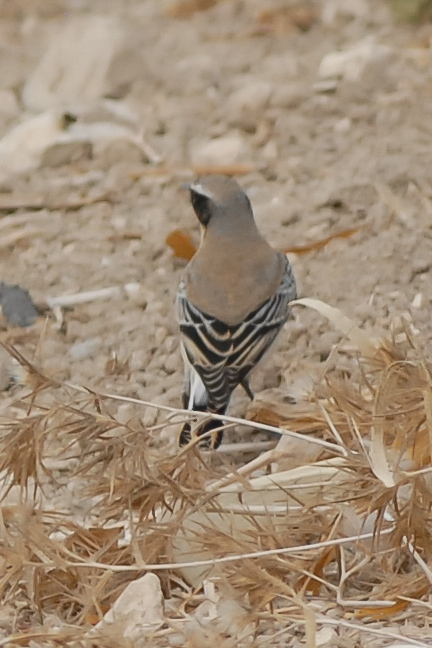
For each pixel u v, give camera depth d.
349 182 15.81
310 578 8.58
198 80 20.33
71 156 17.44
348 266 13.98
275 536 8.52
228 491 8.73
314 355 12.25
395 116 18.14
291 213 15.30
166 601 8.66
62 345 12.76
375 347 9.59
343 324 9.59
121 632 7.84
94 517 9.58
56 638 7.98
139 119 18.72
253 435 11.31
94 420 8.71
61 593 8.70
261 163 16.95
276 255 11.84
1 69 21.45
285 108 18.66
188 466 8.84
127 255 14.72
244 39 22.61
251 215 11.99
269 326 11.33
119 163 17.36
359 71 19.27
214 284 11.34
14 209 16.12
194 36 22.94
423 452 8.98
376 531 8.46
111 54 19.98
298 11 23.09
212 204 11.91
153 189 16.48
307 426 9.80
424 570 8.31
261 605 8.09
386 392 8.65
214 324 11.06
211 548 8.35
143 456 8.67
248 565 7.97
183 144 17.83
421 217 15.02
